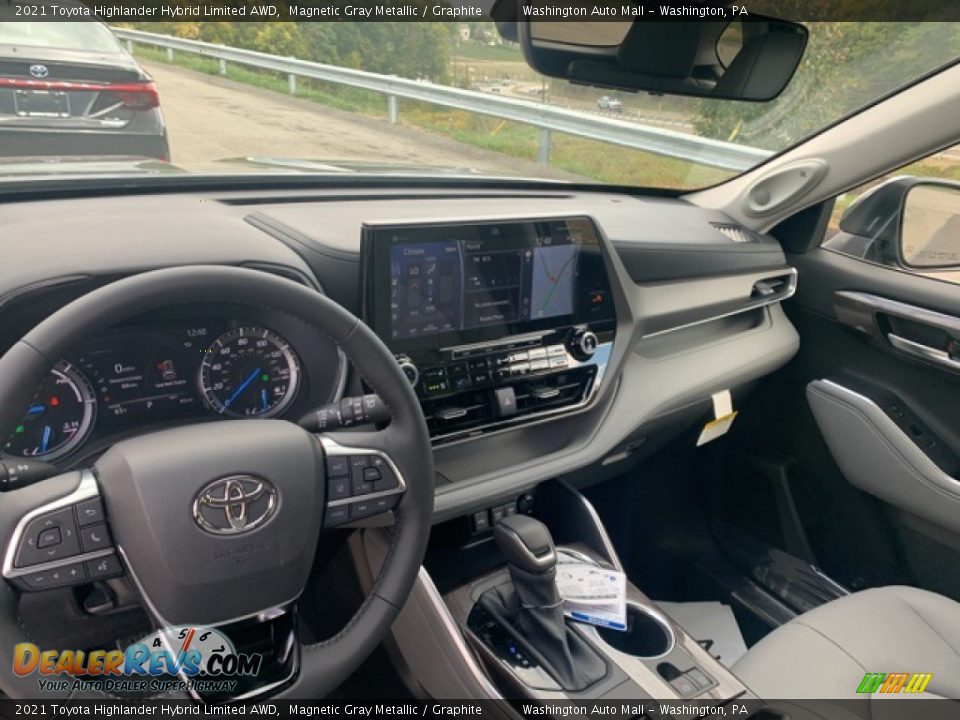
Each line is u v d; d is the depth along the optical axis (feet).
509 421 4.94
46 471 2.84
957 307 5.87
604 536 5.02
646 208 6.81
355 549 4.50
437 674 4.31
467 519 4.97
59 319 2.68
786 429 7.07
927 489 5.87
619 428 5.39
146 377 3.70
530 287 4.92
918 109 5.90
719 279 6.20
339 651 3.12
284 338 3.93
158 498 2.77
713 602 6.88
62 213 4.51
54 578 2.71
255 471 2.90
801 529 6.95
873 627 4.57
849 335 6.60
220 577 2.83
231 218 4.64
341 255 4.41
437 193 6.21
